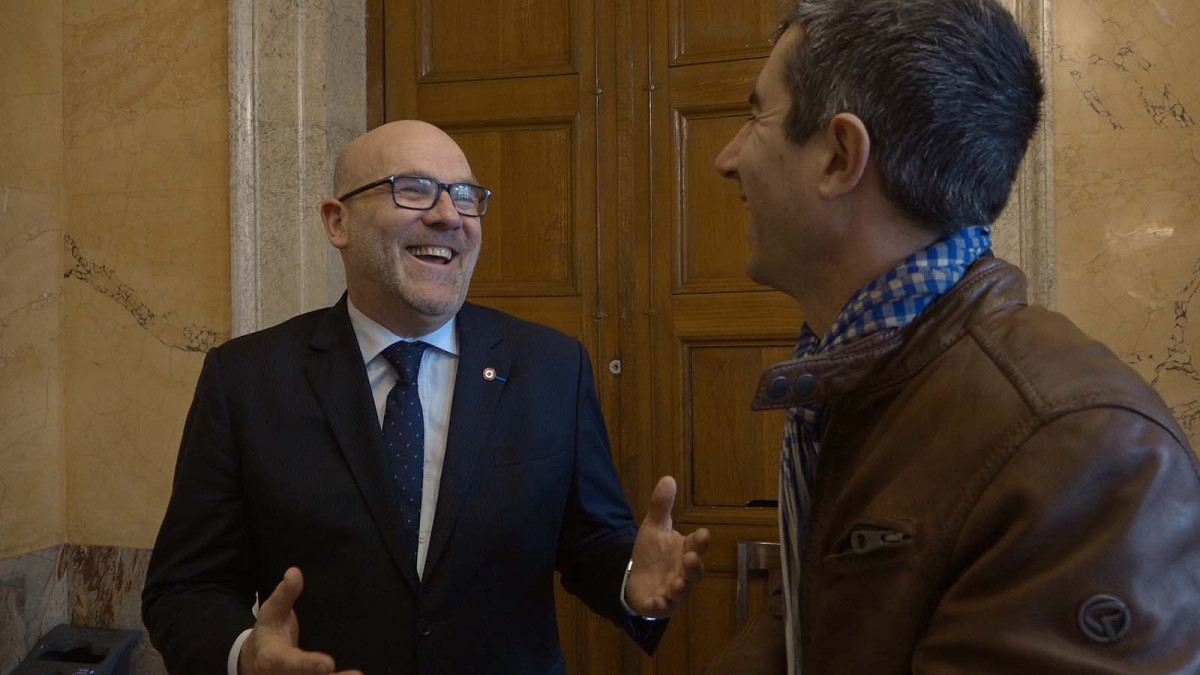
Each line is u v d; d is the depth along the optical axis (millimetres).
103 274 2842
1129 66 2205
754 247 954
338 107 2744
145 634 2791
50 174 2850
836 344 861
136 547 2811
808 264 915
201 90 2764
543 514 1586
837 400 850
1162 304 2184
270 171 2691
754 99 949
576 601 2750
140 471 2812
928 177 824
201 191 2762
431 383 1645
